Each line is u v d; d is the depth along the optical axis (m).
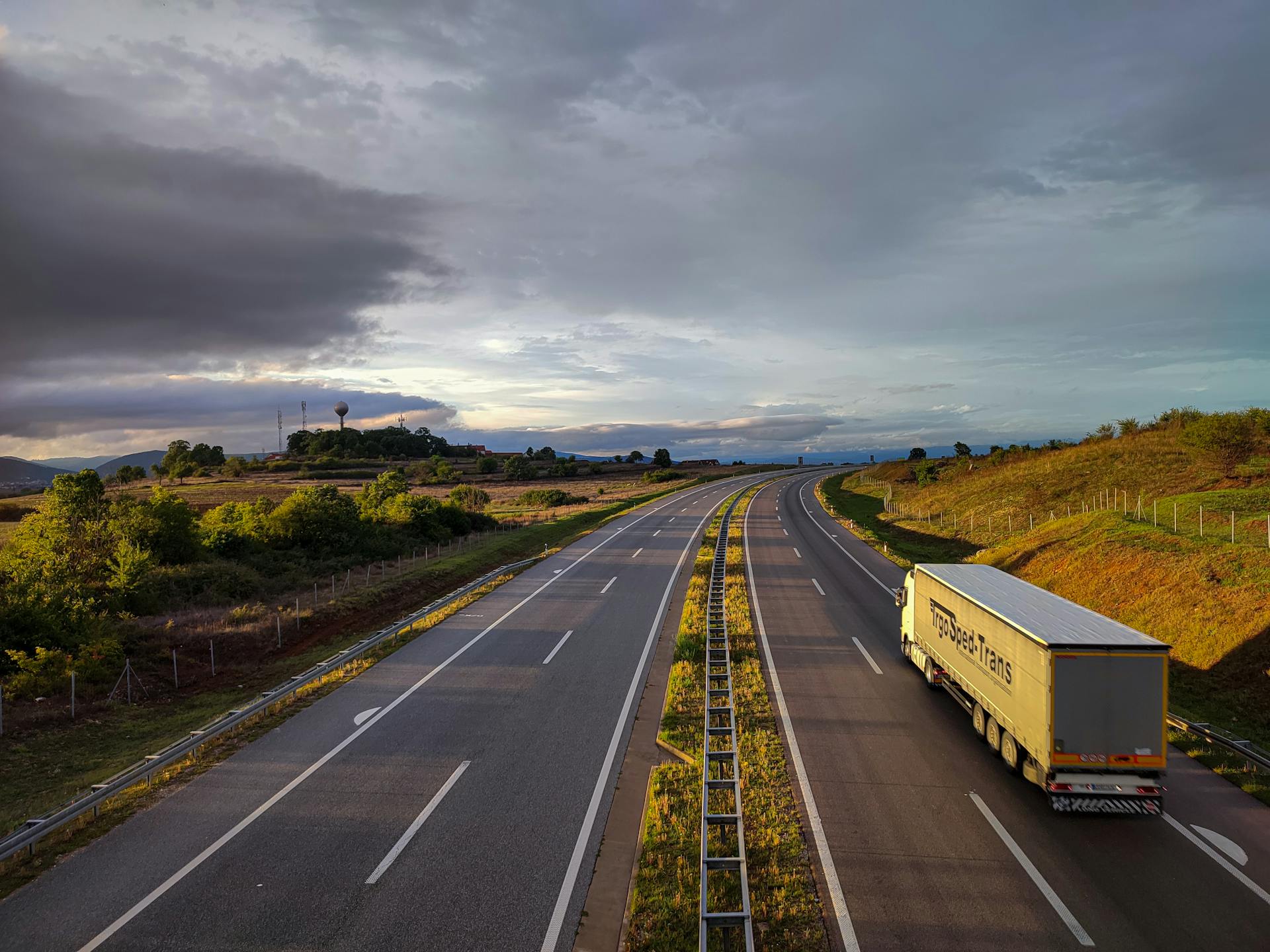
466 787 12.49
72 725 16.41
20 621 20.03
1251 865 9.95
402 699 17.19
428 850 10.42
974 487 60.47
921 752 13.89
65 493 30.95
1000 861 10.05
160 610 27.48
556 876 9.77
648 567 36.50
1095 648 10.79
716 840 10.58
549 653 21.00
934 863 9.99
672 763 13.47
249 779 12.85
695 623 23.78
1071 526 34.69
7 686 17.92
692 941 8.42
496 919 8.80
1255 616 19.25
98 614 23.83
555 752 13.99
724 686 17.64
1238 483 37.03
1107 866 9.91
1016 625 12.10
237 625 25.27
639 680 18.47
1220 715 16.44
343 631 25.88
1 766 13.90
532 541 48.94
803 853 10.30
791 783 12.55
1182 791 12.32
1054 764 10.79
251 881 9.62
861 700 16.84
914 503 65.25
